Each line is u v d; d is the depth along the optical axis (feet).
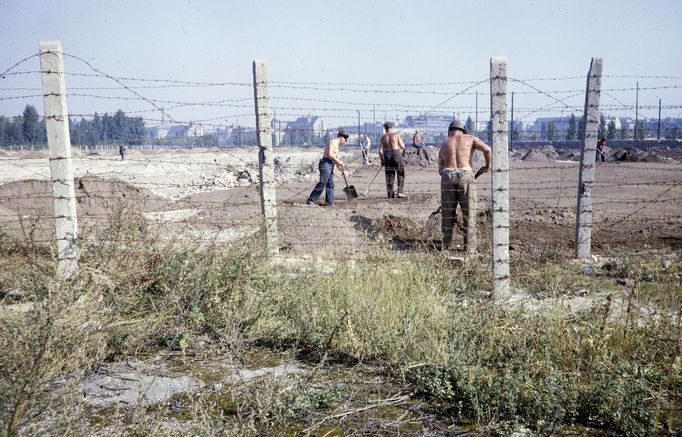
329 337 17.52
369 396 14.48
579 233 26.63
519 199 48.44
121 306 17.83
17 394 11.52
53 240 20.22
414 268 22.17
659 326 16.47
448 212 28.04
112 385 15.03
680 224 35.19
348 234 30.78
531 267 23.95
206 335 18.29
